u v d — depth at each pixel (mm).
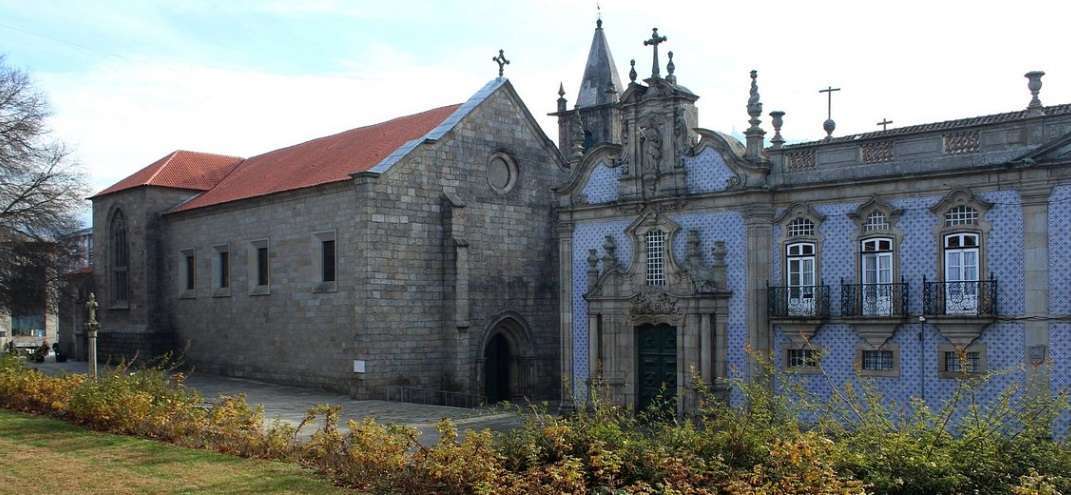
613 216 32906
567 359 33969
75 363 59156
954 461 13711
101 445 20797
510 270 44625
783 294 28672
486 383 44219
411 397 38781
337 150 47312
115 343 54094
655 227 31656
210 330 49062
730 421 15422
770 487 13523
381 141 45125
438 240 41750
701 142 30656
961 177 25641
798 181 28688
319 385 41812
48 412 26141
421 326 40844
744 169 29469
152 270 52094
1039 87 24719
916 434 14703
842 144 27922
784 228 28938
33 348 69625
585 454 15484
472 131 43500
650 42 31891
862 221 27359
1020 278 24688
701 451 15031
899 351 26625
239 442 20172
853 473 13758
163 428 22062
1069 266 23938
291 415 33156
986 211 25266
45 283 51469
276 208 44594
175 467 18219
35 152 49625
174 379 31859
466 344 41469
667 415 30453
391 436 17547
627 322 32156
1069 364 23891
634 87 32219
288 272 43812
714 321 30016
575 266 34031
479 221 43438
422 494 15422
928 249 26219
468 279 42094
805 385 28078
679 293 30609
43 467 18328
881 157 27234
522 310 45000
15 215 48844
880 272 27094
